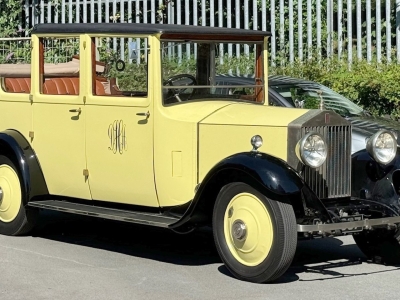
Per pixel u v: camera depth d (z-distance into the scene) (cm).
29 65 860
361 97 1269
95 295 632
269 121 684
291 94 1048
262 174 634
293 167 670
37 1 1666
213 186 681
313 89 1061
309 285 662
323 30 1392
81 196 795
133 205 764
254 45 805
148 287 654
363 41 1370
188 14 1496
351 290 648
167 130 724
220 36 771
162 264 734
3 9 1680
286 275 696
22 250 784
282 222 635
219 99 775
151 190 738
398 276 699
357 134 960
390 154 710
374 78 1252
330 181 697
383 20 1352
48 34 805
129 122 745
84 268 717
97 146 770
